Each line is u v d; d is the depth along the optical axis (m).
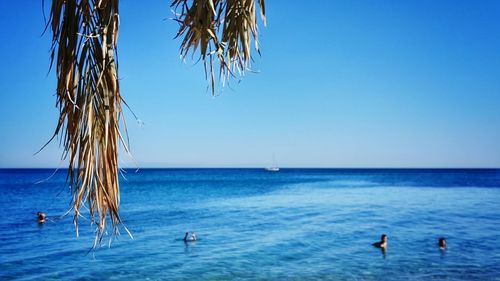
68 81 1.61
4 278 13.32
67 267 14.73
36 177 135.25
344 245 18.95
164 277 13.40
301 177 142.38
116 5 1.67
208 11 1.85
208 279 13.13
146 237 21.14
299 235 21.89
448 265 14.76
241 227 25.05
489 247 18.20
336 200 45.66
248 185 83.88
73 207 1.62
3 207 38.06
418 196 50.72
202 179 123.75
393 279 12.95
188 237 20.75
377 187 73.44
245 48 2.05
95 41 1.65
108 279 13.22
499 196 50.03
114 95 1.65
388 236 21.48
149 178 134.25
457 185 79.50
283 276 13.45
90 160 1.62
